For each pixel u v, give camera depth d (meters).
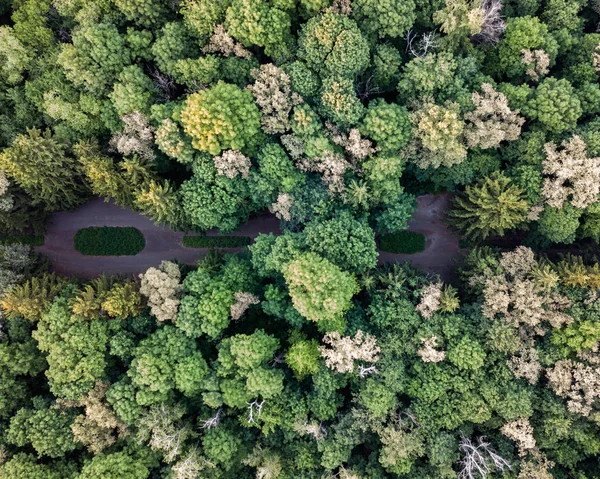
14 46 35.41
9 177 36.59
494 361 34.38
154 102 36.28
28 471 32.19
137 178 36.59
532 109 35.38
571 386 33.00
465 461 33.72
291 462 36.53
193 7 34.12
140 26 37.12
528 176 35.19
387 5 33.09
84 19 35.06
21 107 36.56
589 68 37.09
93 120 36.34
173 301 34.84
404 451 32.66
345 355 33.66
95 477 31.41
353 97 33.97
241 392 33.94
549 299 33.75
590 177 32.88
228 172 34.78
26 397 35.72
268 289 36.53
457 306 34.69
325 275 31.50
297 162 36.75
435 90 35.75
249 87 34.59
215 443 33.97
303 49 34.97
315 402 35.31
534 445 33.50
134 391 33.50
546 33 36.62
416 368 34.72
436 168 37.47
